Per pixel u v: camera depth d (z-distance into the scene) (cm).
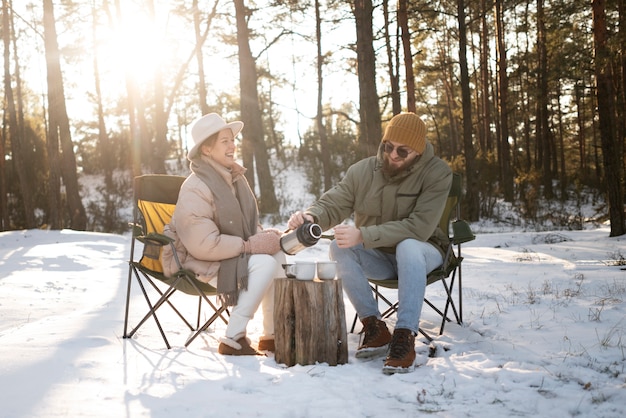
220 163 379
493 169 2233
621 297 506
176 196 418
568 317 432
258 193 2536
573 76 2247
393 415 251
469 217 2036
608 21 2044
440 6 2289
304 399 269
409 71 1836
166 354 346
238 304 354
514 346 356
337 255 372
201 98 2455
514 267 787
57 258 998
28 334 389
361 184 397
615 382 285
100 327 415
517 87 3566
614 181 1276
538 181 2233
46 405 255
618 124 1872
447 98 3866
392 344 323
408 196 380
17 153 2095
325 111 3444
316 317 330
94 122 3750
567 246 1105
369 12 1581
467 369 312
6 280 733
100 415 245
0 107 2938
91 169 3409
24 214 2280
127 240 1369
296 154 3650
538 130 3312
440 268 380
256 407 258
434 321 447
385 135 376
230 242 355
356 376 308
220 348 353
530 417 248
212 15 2153
